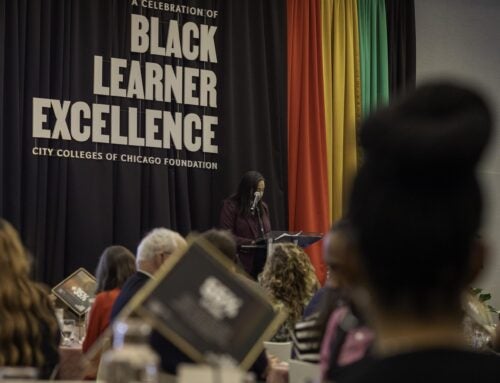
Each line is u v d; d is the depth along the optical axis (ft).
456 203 4.07
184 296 9.65
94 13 39.22
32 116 37.76
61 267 37.91
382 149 4.11
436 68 49.55
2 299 14.66
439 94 4.13
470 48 50.49
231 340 9.60
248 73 42.29
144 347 9.50
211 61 41.96
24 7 37.70
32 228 37.42
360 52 45.57
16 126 37.17
